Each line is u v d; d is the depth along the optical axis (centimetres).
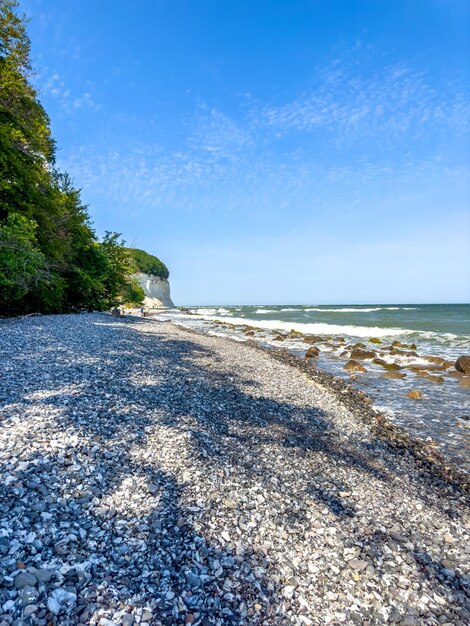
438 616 392
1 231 1991
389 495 648
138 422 741
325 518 541
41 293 2738
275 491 586
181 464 605
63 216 3259
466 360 1859
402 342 3105
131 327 2533
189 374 1273
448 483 741
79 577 349
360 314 7625
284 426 914
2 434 584
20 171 2436
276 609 368
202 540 443
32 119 2884
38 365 1031
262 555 439
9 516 405
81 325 2155
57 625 299
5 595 312
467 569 479
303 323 5228
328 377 1697
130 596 343
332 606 384
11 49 2678
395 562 469
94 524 432
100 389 890
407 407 1284
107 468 553
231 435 784
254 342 2722
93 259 3997
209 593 370
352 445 880
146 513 471
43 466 514
